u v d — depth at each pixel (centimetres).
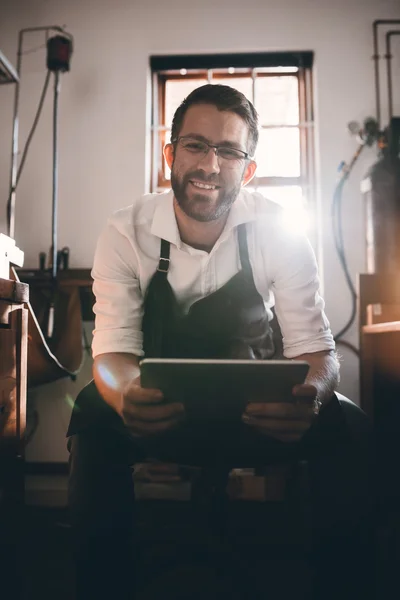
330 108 267
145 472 229
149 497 230
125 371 121
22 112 272
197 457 113
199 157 125
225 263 138
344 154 264
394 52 266
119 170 267
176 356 136
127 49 273
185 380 93
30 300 238
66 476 246
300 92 278
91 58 273
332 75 268
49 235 265
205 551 148
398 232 229
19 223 266
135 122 269
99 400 121
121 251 138
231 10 272
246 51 273
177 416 100
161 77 285
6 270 135
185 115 128
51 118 271
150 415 100
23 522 128
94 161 268
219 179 126
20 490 128
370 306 215
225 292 135
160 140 283
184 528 168
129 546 116
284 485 217
